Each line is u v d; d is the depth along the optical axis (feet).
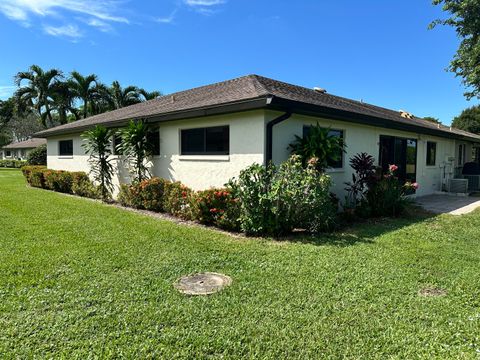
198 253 16.60
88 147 41.04
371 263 15.12
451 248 17.83
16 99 97.76
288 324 9.82
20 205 31.76
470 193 48.93
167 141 31.32
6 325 9.60
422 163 44.42
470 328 9.61
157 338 9.04
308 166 21.79
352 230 21.97
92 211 28.76
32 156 90.33
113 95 101.45
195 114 25.86
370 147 33.04
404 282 12.95
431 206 34.65
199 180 27.96
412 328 9.62
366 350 8.63
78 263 14.89
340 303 11.14
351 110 28.71
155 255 16.20
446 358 8.28
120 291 11.96
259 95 21.30
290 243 18.65
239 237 20.06
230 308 10.75
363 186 28.78
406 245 18.29
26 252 16.47
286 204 20.08
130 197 31.17
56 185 45.70
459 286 12.59
